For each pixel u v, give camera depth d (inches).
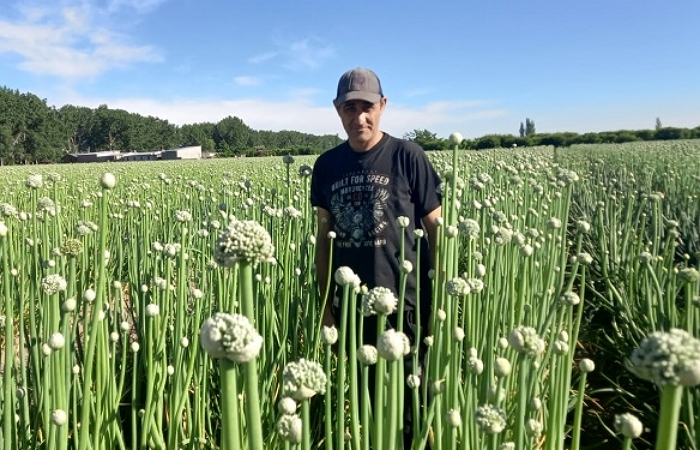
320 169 135.5
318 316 134.7
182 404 89.0
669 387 39.3
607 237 230.7
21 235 168.1
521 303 112.0
